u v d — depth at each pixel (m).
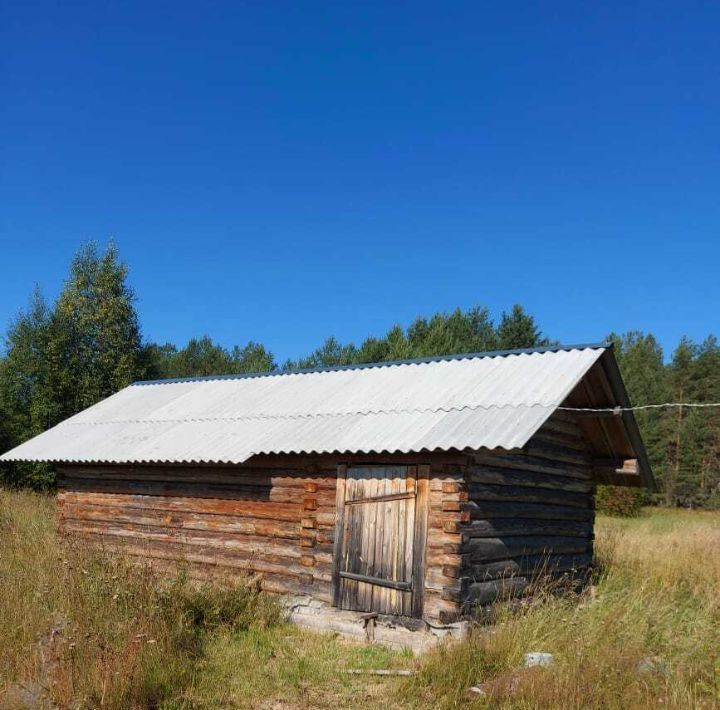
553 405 10.62
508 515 11.35
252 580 12.18
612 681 7.41
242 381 17.34
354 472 11.48
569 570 13.23
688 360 56.72
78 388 31.73
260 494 12.74
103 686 7.02
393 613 10.59
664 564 15.06
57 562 11.38
